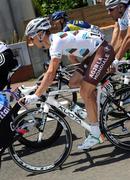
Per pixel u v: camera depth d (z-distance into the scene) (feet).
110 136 14.79
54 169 14.48
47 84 13.51
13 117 14.05
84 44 13.82
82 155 15.14
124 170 13.43
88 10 33.06
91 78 13.92
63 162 14.47
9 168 15.38
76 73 14.82
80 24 15.14
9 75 16.60
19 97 15.79
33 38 13.98
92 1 40.88
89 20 33.17
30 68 30.81
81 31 13.97
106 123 14.73
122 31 16.69
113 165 13.93
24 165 14.51
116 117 14.82
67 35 13.69
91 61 14.05
